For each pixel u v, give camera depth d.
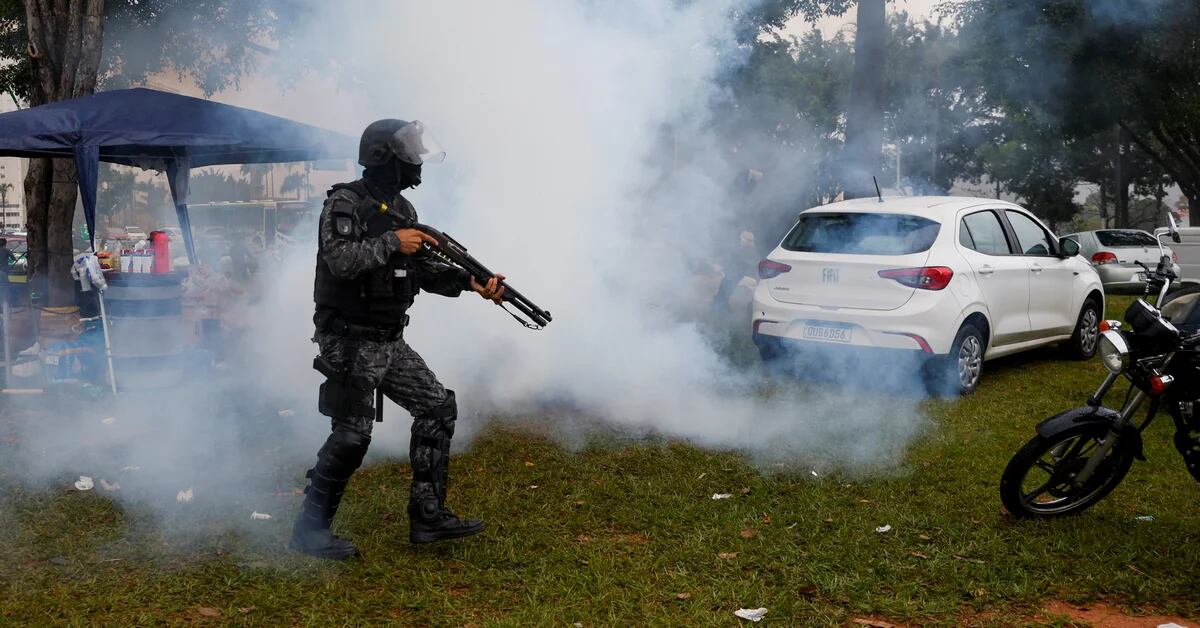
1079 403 6.79
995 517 4.28
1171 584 3.53
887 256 6.91
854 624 3.21
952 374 6.91
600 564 3.65
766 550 3.83
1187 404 4.02
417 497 3.65
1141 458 4.23
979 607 3.34
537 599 3.37
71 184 8.13
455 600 3.32
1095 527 4.12
